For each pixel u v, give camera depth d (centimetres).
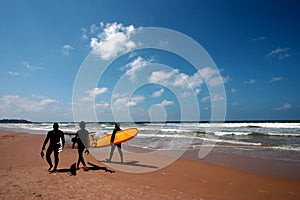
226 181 718
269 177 764
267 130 2689
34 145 1570
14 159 1004
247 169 877
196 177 761
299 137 1994
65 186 590
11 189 552
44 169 796
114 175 748
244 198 565
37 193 525
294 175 786
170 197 542
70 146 1537
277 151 1281
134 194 548
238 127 3306
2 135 2558
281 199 564
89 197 510
